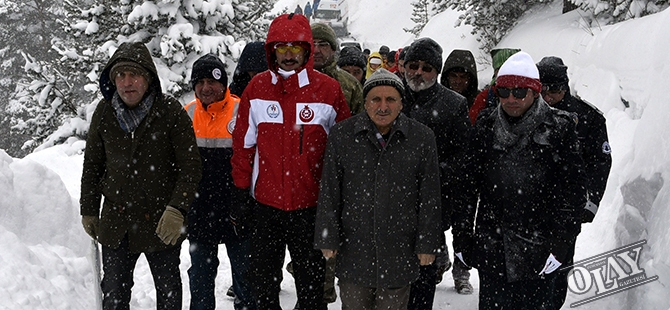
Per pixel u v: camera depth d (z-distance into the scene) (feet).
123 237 11.46
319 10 105.29
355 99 14.16
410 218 11.14
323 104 11.87
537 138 10.89
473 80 16.06
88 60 43.47
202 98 13.78
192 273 13.97
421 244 11.03
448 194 12.84
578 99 13.39
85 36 44.06
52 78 43.32
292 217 11.96
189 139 11.65
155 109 11.34
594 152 13.05
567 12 47.37
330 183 11.21
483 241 11.62
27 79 63.00
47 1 92.12
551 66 13.15
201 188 13.80
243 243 14.06
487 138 11.38
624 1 37.91
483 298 11.85
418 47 12.85
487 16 59.82
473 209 11.82
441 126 12.92
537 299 11.83
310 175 11.87
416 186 11.17
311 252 12.14
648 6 36.94
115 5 43.29
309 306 12.34
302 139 11.77
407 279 11.21
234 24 45.11
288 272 18.48
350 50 19.13
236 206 12.51
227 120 13.91
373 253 11.11
